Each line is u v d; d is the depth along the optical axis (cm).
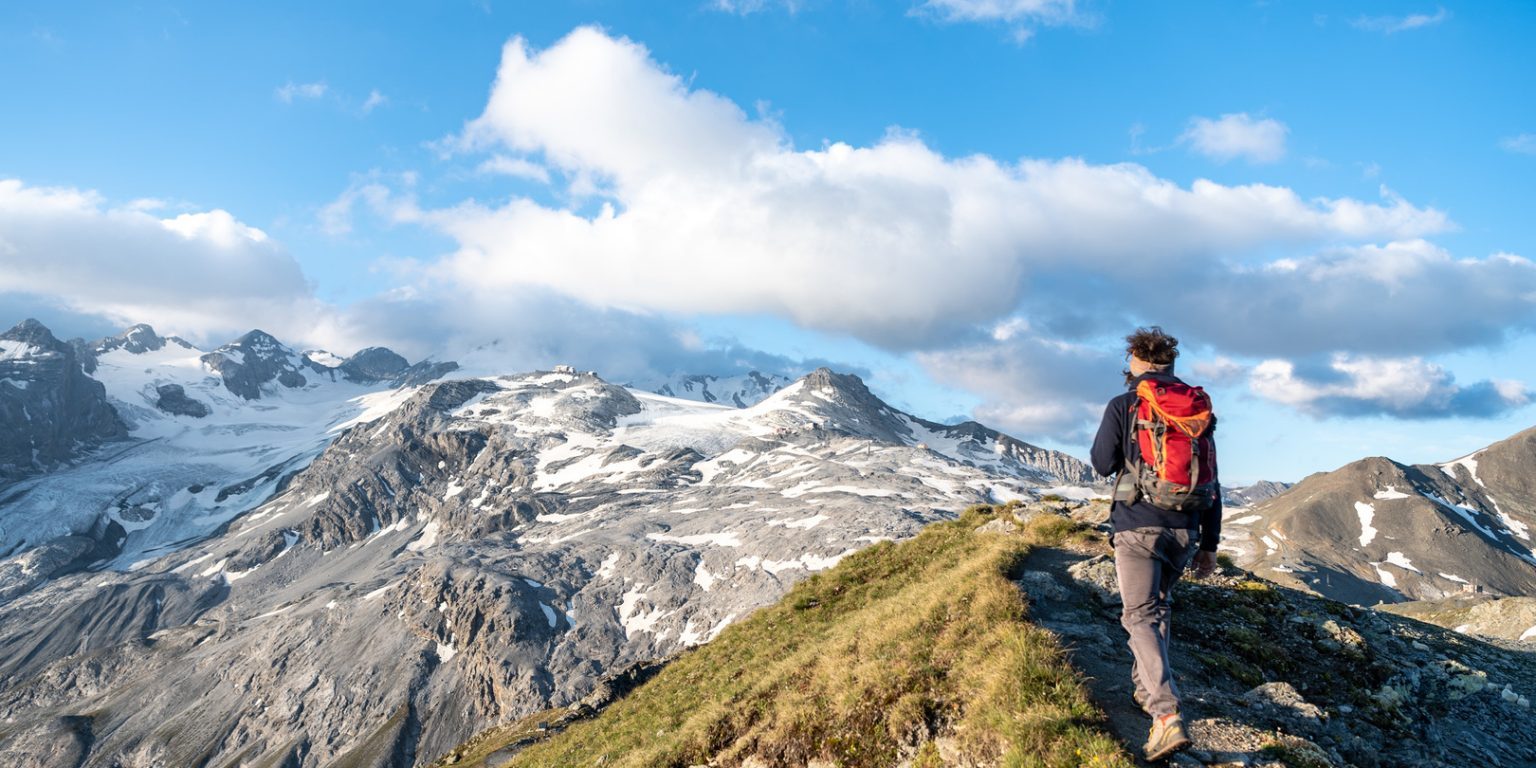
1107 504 1870
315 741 18588
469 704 19138
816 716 1121
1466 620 2078
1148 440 729
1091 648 1008
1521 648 1311
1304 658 1116
